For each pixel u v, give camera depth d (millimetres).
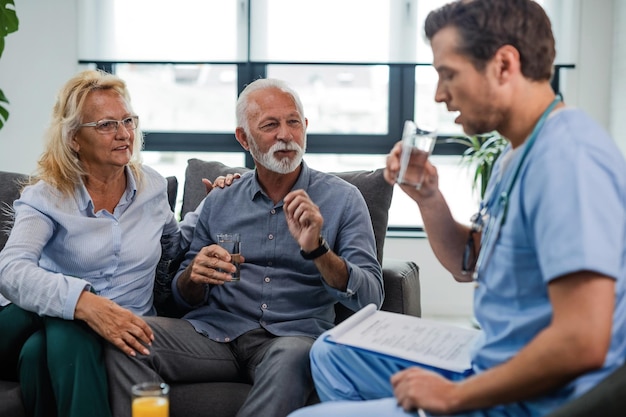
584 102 4453
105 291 2070
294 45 4500
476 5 1219
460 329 1599
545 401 1152
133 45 4523
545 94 1244
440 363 1386
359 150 4691
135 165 2188
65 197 2035
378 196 2320
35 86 4547
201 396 1911
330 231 2053
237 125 2139
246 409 1765
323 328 2039
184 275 2096
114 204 2129
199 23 4512
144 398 1235
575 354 1021
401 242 4566
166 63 4531
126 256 2088
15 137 4574
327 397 1606
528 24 1205
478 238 1524
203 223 2215
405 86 4625
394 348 1466
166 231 2260
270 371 1771
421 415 1199
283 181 2111
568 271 1036
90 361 1764
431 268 4566
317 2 4477
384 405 1284
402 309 2219
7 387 1854
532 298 1188
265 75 4648
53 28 4520
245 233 2121
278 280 2061
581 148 1104
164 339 1905
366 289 1926
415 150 1433
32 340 1844
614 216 1063
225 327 2029
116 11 4512
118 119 2039
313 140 4691
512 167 1263
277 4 4484
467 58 1218
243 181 2193
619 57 4254
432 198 1536
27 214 1990
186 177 2602
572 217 1058
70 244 2029
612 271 1032
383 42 4473
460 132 4641
